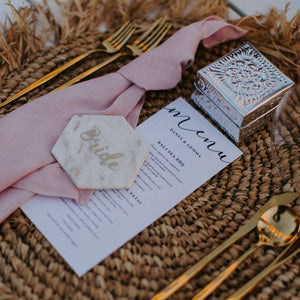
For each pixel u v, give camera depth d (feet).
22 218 1.87
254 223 1.88
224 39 2.26
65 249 1.79
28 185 1.85
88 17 2.37
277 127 2.01
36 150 1.89
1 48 2.20
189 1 2.42
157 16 2.42
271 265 1.80
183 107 2.09
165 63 2.09
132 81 2.06
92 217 1.85
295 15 2.27
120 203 1.88
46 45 2.35
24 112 1.95
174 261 1.83
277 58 2.28
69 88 2.03
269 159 2.03
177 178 1.94
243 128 1.98
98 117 1.97
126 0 2.44
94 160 1.89
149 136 2.02
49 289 1.76
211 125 2.06
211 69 2.01
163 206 1.89
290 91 1.99
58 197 1.88
